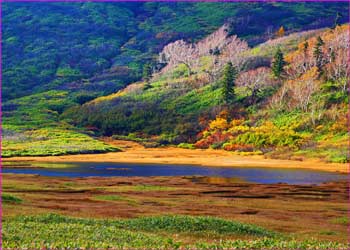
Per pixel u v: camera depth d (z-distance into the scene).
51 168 98.94
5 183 66.00
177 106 182.50
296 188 69.38
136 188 66.06
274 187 70.38
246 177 85.50
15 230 28.41
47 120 175.25
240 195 61.44
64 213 40.59
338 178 84.00
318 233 36.50
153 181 76.88
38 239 26.33
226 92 176.25
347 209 50.44
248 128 151.12
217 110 170.12
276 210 48.94
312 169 98.44
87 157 124.75
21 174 82.75
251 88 178.75
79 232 28.81
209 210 47.19
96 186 67.81
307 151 121.44
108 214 41.47
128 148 149.50
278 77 183.50
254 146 135.50
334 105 149.25
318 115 145.75
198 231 32.94
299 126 143.50
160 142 156.88
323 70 175.62
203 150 143.12
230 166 105.75
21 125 164.50
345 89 156.25
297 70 182.12
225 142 145.62
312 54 185.25
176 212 44.88
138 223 34.53
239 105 171.50
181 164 110.50
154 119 173.50
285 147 129.38
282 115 156.12
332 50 184.12
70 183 70.38
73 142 147.38
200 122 165.00
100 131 171.62
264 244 28.23
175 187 68.94
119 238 27.81
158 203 51.31
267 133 139.38
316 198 59.56
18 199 46.03
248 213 46.47
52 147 136.12
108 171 94.75
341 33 196.12
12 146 134.88
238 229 33.75
